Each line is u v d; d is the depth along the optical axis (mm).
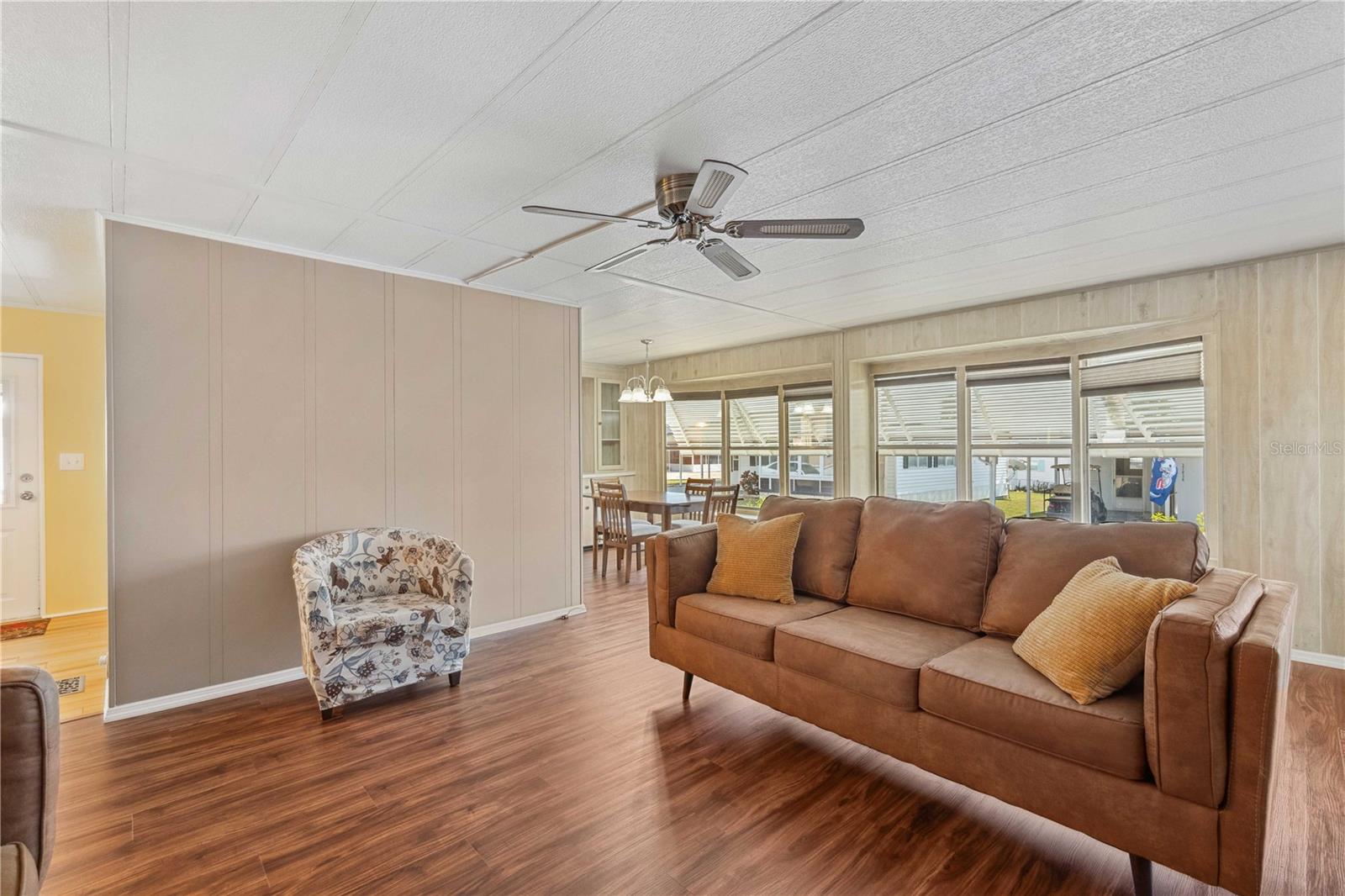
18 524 4469
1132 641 1824
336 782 2334
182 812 2139
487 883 1798
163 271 2996
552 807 2174
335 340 3537
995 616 2430
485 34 1607
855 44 1662
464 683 3314
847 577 2996
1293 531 3465
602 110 1991
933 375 5461
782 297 4504
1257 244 3336
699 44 1659
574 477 4691
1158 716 1607
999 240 3258
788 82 1849
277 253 3338
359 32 1588
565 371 4637
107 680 2889
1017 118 2057
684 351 7098
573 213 2240
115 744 2629
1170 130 2141
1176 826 1589
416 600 3373
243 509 3225
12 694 1303
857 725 2303
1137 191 2648
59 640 4059
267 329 3307
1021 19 1562
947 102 1960
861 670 2270
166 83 1800
